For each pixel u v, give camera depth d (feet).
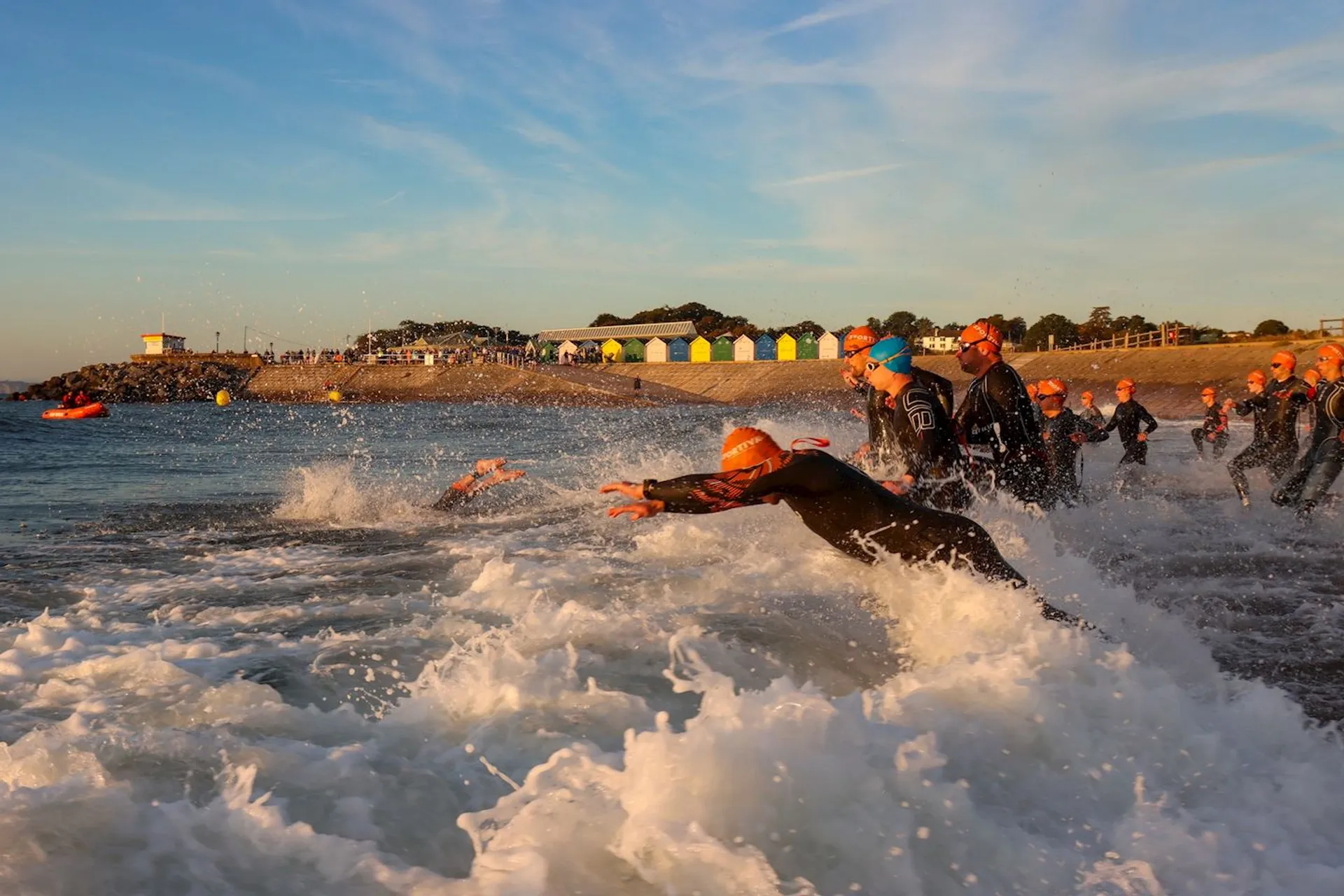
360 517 27.81
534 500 31.48
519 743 9.23
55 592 16.96
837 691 11.47
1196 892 7.09
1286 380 36.27
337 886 6.65
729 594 15.48
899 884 6.86
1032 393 30.83
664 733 7.73
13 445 65.05
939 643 12.59
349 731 9.58
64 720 9.86
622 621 13.44
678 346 280.92
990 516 18.98
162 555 21.17
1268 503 31.91
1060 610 13.60
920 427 18.07
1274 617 15.94
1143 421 41.06
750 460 13.44
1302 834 8.06
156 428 94.43
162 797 7.84
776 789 7.47
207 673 11.54
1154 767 8.96
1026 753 8.80
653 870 6.72
